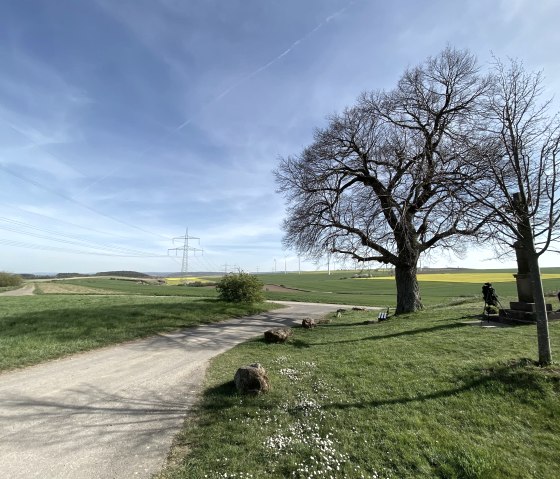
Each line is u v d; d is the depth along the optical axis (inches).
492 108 307.6
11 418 246.5
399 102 746.8
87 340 501.0
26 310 758.5
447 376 299.6
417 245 735.7
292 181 856.9
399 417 235.1
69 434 222.2
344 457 190.5
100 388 314.3
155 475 177.0
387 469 179.9
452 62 722.8
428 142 692.1
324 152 793.6
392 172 768.9
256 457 192.1
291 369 360.2
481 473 172.9
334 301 1557.6
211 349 488.1
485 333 447.5
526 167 291.9
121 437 218.5
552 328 438.3
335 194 806.5
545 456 190.5
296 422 233.8
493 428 219.9
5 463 187.2
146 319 688.4
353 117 797.9
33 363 396.8
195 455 195.8
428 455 191.0
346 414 243.1
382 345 439.5
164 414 255.1
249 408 257.8
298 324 779.4
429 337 458.6
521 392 256.8
